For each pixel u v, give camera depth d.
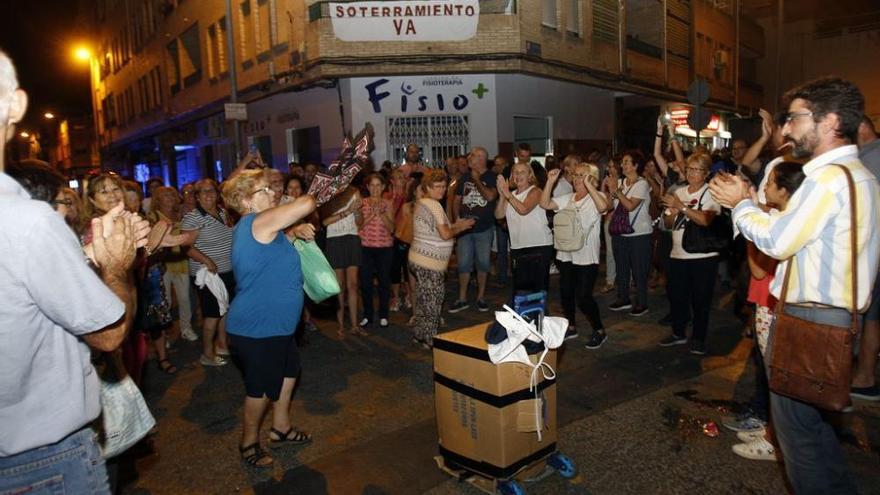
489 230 7.67
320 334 6.99
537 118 15.66
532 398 3.36
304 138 15.74
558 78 15.20
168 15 23.55
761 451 3.75
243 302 3.76
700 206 5.44
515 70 13.79
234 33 17.91
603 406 4.60
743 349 5.81
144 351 4.65
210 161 22.33
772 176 3.39
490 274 10.18
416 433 4.29
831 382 2.42
